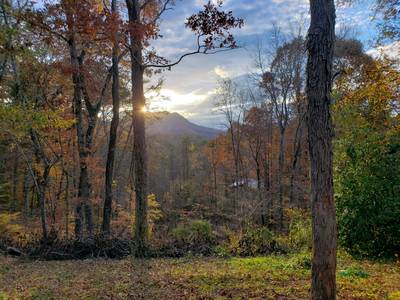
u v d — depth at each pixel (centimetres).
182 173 5459
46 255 1191
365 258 1038
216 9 1029
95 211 2236
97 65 1683
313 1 477
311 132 467
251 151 3603
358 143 1113
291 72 2920
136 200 1166
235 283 677
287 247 1217
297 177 2700
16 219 2158
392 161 1069
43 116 1193
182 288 653
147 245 1152
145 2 1364
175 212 2920
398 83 1005
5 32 1153
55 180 1978
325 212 455
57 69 1478
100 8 1175
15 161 2405
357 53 2141
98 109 1795
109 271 888
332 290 452
